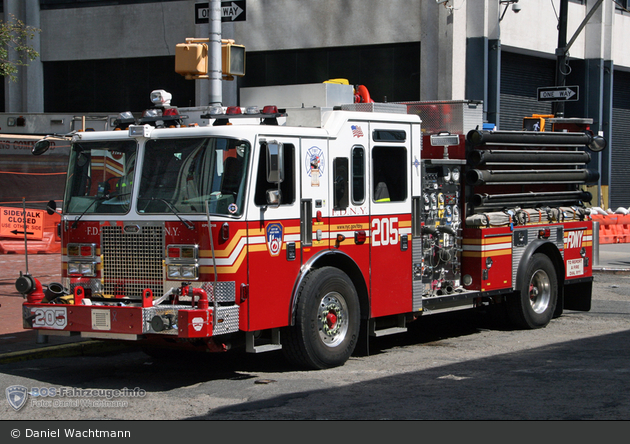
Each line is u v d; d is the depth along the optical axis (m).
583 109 27.88
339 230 8.37
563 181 11.50
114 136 7.93
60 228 8.17
